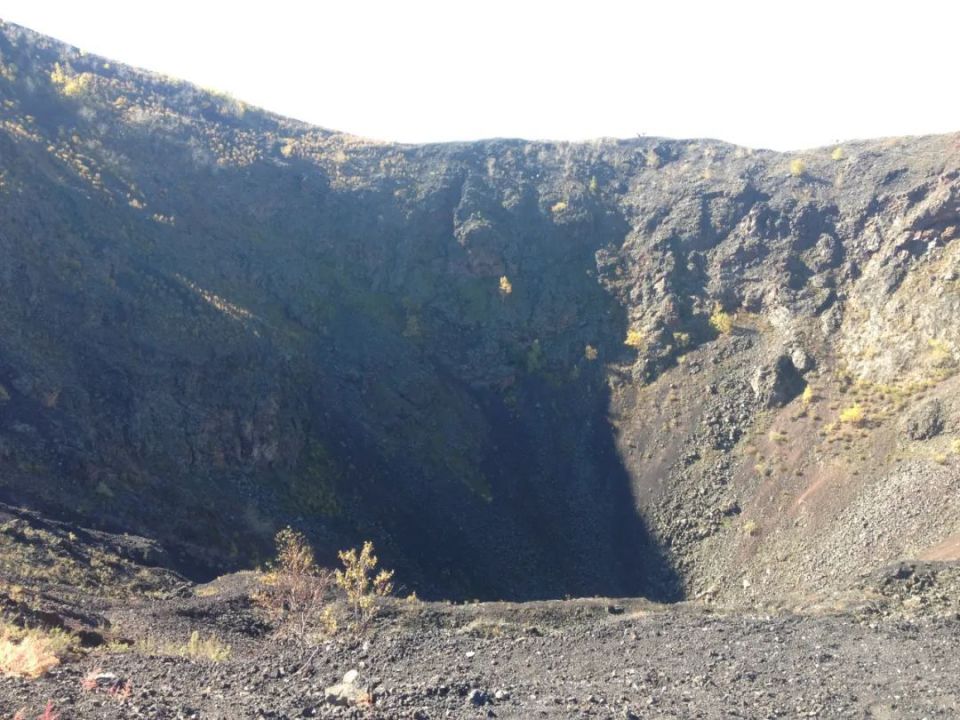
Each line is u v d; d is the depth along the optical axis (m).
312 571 28.09
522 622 24.11
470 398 62.66
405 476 51.84
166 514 38.12
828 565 39.06
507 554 49.03
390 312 67.94
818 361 55.06
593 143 91.00
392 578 42.56
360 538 44.91
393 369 60.91
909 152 69.81
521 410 62.56
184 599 27.67
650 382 61.59
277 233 69.25
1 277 42.16
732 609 25.05
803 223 67.12
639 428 58.16
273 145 80.62
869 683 14.97
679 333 63.66
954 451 40.72
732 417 54.78
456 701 12.43
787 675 15.93
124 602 25.44
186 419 43.94
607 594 47.25
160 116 73.00
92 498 35.84
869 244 62.69
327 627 22.53
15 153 50.44
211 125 78.75
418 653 19.42
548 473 56.78
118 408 41.50
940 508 37.62
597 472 56.22
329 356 59.00
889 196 64.69
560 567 49.28
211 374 47.03
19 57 69.62
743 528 46.22
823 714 12.91
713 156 83.00
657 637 20.66
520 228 76.44
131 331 45.81
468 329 68.44
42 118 62.19
